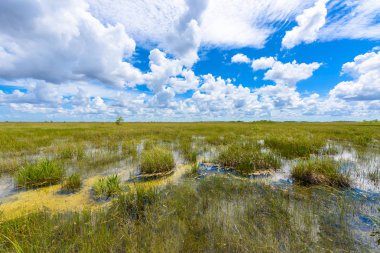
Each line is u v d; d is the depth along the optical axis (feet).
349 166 26.00
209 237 11.07
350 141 48.67
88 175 23.18
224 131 75.77
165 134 65.21
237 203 15.43
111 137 54.29
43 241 10.46
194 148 39.47
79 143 43.14
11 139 46.26
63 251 9.94
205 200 15.93
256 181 20.93
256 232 11.50
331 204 15.25
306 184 20.01
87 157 31.48
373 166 26.05
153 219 12.90
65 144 39.78
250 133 67.00
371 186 19.24
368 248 10.18
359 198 16.37
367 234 11.34
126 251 9.94
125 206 14.53
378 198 16.37
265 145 41.29
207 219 12.90
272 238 10.94
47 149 37.17
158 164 24.32
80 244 10.46
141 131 73.10
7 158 29.58
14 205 15.61
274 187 19.11
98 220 12.85
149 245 10.36
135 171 24.86
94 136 56.18
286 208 14.46
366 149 38.24
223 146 39.70
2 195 17.51
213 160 29.40
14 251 9.73
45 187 19.27
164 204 15.07
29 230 11.14
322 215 13.50
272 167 25.75
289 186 19.48
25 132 64.90
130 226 12.06
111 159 30.04
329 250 10.03
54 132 66.08
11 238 10.62
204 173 24.14
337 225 12.28
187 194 17.16
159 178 22.36
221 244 10.42
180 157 32.81
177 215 13.42
